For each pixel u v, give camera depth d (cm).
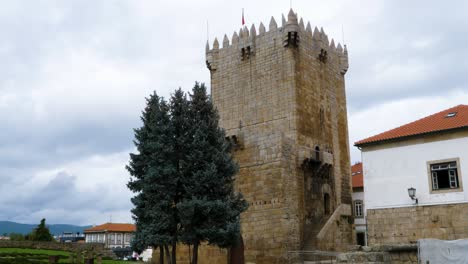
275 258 5022
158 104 4103
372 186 3909
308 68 5912
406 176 3762
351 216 5644
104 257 6844
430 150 3691
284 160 5241
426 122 3991
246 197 5456
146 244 3862
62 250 6938
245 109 5969
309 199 5462
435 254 3131
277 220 5116
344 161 6266
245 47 6094
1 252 5622
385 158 3891
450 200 3541
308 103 5778
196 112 4153
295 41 5691
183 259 5653
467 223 3450
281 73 5706
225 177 4103
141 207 4038
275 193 5216
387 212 3800
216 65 6388
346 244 5403
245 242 5303
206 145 4019
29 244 6912
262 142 5469
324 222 5416
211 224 3831
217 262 5406
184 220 3744
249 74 6016
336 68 6531
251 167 5506
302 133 5569
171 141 4009
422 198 3666
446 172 3622
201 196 3869
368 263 3312
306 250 5072
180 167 4006
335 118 6288
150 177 3875
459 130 3569
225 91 6222
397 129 4078
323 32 6353
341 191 6059
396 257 3297
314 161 5562
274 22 5869
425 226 3612
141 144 4175
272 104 5722
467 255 3011
